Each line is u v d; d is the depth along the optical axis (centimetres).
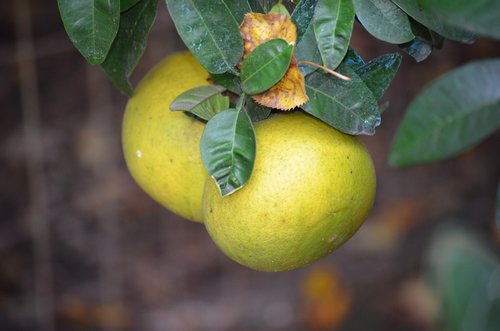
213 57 77
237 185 74
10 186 248
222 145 74
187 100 77
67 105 264
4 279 224
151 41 251
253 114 78
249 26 76
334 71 76
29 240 236
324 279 223
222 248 79
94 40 77
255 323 221
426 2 64
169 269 234
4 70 269
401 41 77
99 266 234
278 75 75
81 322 219
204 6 77
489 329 55
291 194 75
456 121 71
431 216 236
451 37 75
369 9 77
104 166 254
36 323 217
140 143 85
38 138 258
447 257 56
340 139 77
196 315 224
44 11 276
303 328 217
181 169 83
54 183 250
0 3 270
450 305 55
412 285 215
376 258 228
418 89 241
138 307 226
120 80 84
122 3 79
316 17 75
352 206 78
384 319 212
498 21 62
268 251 77
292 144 76
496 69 71
